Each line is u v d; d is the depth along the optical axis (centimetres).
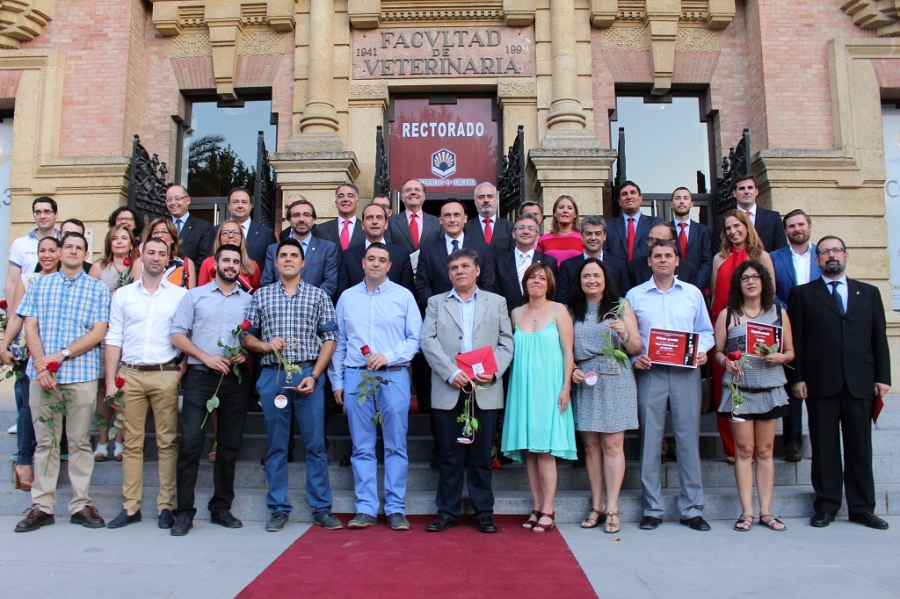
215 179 1023
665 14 987
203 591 377
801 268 629
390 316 534
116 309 539
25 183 944
